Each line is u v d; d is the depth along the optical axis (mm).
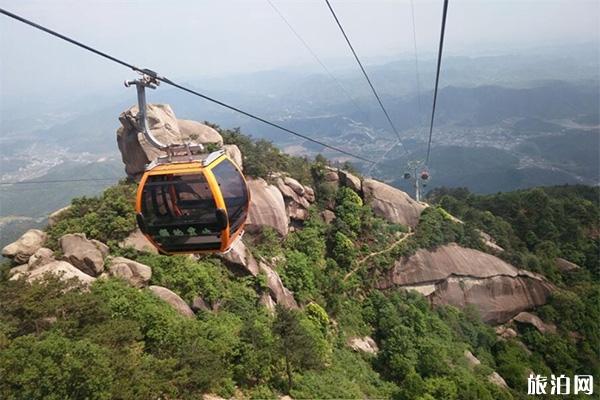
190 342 20172
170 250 12219
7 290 17359
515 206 66875
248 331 23828
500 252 51125
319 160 48188
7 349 13414
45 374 12484
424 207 51250
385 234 44594
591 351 46062
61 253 24062
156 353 19297
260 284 30562
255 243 35250
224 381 21297
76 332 16578
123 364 15086
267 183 38312
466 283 45375
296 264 36031
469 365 37656
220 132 39875
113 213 27359
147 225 11688
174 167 11219
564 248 61500
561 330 47469
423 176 59125
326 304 36125
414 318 38094
